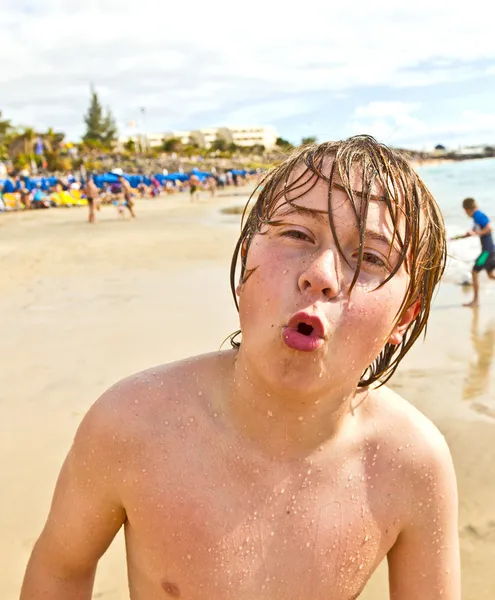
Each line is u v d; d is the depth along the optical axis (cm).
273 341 90
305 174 99
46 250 1295
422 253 107
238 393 104
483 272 952
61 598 121
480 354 525
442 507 115
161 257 1125
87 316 659
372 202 96
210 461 104
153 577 108
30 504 284
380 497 110
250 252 98
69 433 357
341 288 92
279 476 104
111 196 3444
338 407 103
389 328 99
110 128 10294
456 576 118
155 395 111
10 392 427
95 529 117
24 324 631
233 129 12812
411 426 115
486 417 389
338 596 108
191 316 645
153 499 105
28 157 5772
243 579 102
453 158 9719
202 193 4875
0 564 243
